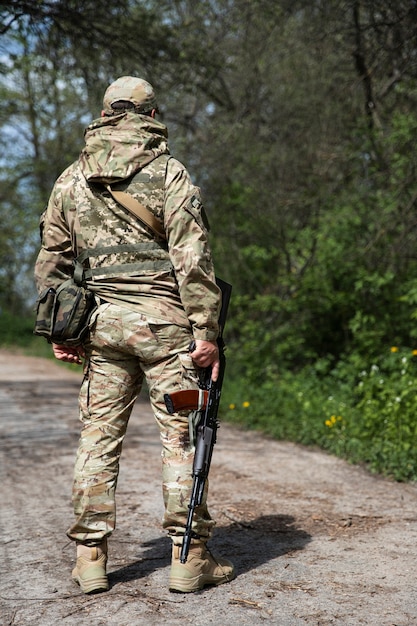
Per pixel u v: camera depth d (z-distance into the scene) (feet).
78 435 34.22
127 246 13.60
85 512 13.74
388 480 23.97
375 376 34.60
